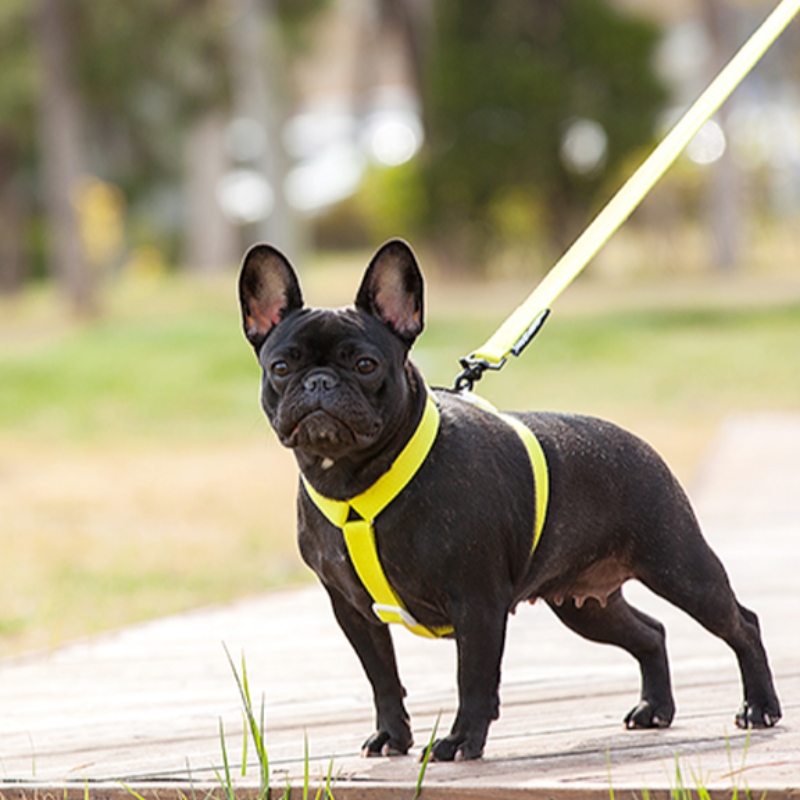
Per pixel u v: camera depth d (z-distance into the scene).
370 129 57.81
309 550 5.09
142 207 48.34
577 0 35.44
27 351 25.84
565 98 35.47
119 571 10.70
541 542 5.07
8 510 13.38
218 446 17.39
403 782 4.78
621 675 6.93
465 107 35.62
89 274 34.00
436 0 36.09
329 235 56.12
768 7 44.28
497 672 4.91
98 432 18.66
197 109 36.69
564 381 21.34
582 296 34.25
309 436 4.66
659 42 36.38
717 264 40.00
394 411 4.76
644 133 35.84
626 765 4.93
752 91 45.00
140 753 5.82
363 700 6.70
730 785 4.49
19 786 5.17
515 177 36.22
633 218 41.75
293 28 37.94
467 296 33.97
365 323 4.86
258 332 5.14
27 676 7.44
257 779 5.03
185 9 34.38
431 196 36.78
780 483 12.79
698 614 5.29
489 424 5.06
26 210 47.66
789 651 7.20
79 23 33.09
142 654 7.87
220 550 11.40
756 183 45.12
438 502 4.79
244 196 54.94
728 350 23.69
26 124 35.84
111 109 37.16
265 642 8.09
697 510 11.75
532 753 5.22
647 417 18.05
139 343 25.91
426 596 4.89
